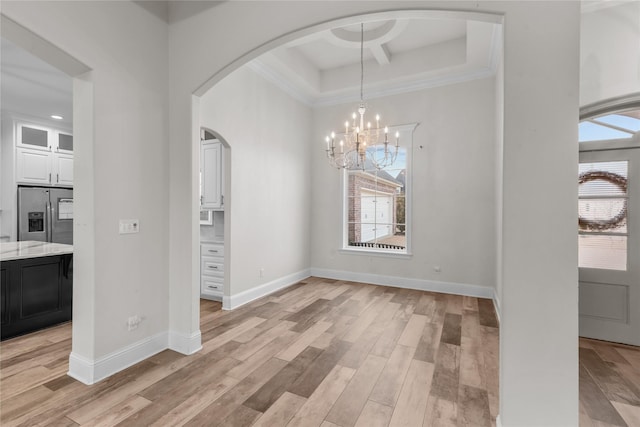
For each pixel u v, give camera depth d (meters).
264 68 4.09
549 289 1.54
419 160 4.53
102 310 2.15
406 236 4.63
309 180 5.32
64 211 5.54
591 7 2.56
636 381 2.16
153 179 2.51
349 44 3.82
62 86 3.92
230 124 3.62
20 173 4.95
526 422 1.57
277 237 4.51
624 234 2.76
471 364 2.38
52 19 1.87
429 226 4.47
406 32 3.84
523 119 1.56
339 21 1.99
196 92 2.55
